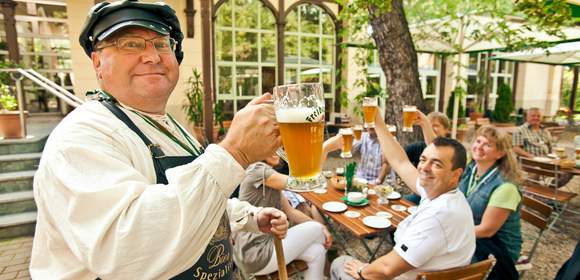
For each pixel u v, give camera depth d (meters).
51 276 0.70
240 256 2.22
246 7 8.52
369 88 4.83
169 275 0.60
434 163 1.77
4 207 3.83
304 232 2.34
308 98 0.72
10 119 4.65
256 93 8.96
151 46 0.84
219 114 7.87
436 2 4.96
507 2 4.51
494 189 2.17
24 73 4.39
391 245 3.53
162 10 0.85
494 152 2.23
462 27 4.60
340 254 3.40
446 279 1.55
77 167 0.61
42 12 8.02
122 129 0.75
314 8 9.25
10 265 3.11
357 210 2.76
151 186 0.61
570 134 10.72
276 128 0.65
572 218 4.43
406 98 3.78
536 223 2.57
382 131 2.45
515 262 2.16
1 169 4.23
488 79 12.58
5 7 6.77
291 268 2.30
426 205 1.80
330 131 8.88
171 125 0.97
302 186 0.74
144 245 0.55
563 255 3.41
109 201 0.58
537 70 14.15
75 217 0.58
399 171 2.39
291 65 9.23
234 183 0.61
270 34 8.90
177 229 0.56
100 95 0.86
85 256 0.55
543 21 3.10
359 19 4.32
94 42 0.84
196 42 7.67
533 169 4.40
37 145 4.66
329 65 9.67
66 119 0.73
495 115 12.09
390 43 3.70
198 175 0.59
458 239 1.65
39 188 0.64
